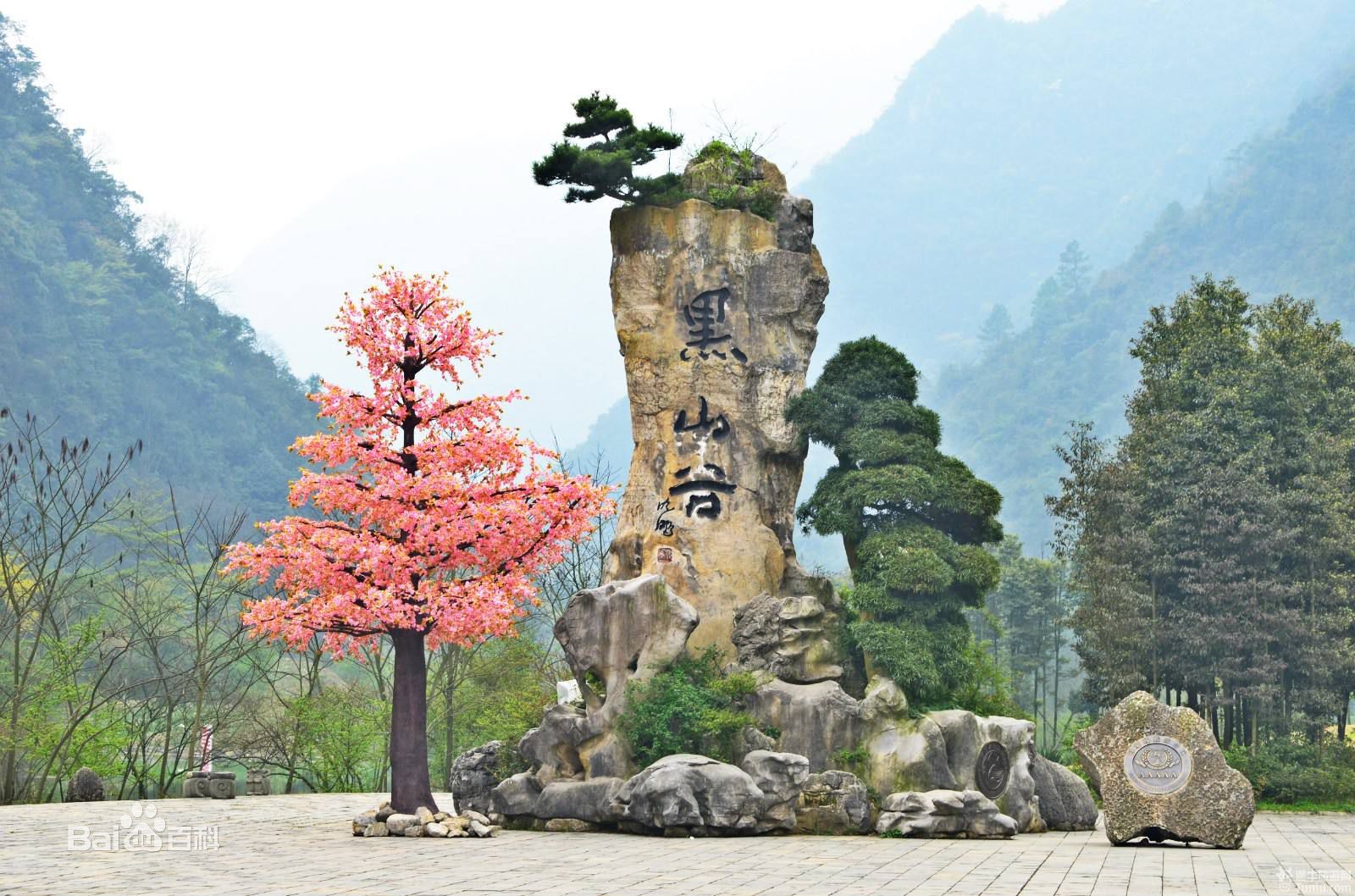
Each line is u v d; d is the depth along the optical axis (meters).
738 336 29.23
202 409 122.31
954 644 26.22
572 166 28.78
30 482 81.94
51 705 38.88
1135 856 19.48
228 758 43.53
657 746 23.89
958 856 19.20
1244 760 37.94
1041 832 25.14
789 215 30.38
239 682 47.69
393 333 23.47
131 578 49.78
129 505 61.81
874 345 28.98
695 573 27.98
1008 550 65.94
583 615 25.12
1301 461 40.03
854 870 17.25
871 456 27.38
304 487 23.03
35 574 46.19
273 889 15.16
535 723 28.70
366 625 22.94
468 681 48.72
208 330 134.38
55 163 131.50
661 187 30.31
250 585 45.12
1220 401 40.22
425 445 23.23
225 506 108.06
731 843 21.00
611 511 24.58
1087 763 21.92
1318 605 39.94
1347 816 33.38
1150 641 39.06
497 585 23.45
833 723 24.73
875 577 26.42
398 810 22.98
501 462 23.84
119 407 112.56
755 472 28.81
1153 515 40.19
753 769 23.05
